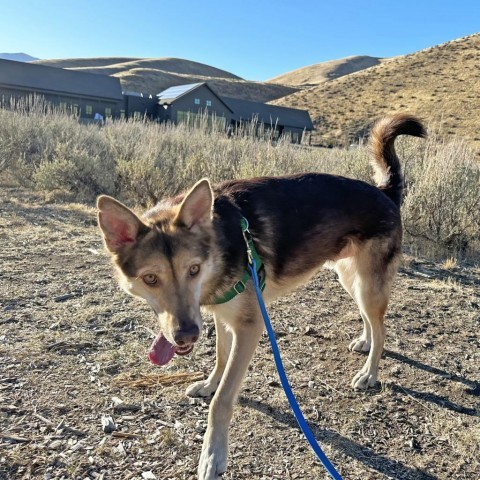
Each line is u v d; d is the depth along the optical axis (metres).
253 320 0.82
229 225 0.86
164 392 0.93
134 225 0.80
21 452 0.74
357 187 1.05
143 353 1.07
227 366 0.79
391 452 0.81
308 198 0.98
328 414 0.90
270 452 0.79
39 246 1.77
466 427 0.88
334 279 1.65
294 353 1.13
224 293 0.82
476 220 2.09
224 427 0.74
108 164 3.03
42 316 1.21
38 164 3.15
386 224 1.05
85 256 1.70
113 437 0.79
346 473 0.75
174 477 0.72
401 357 1.14
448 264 1.84
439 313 1.39
